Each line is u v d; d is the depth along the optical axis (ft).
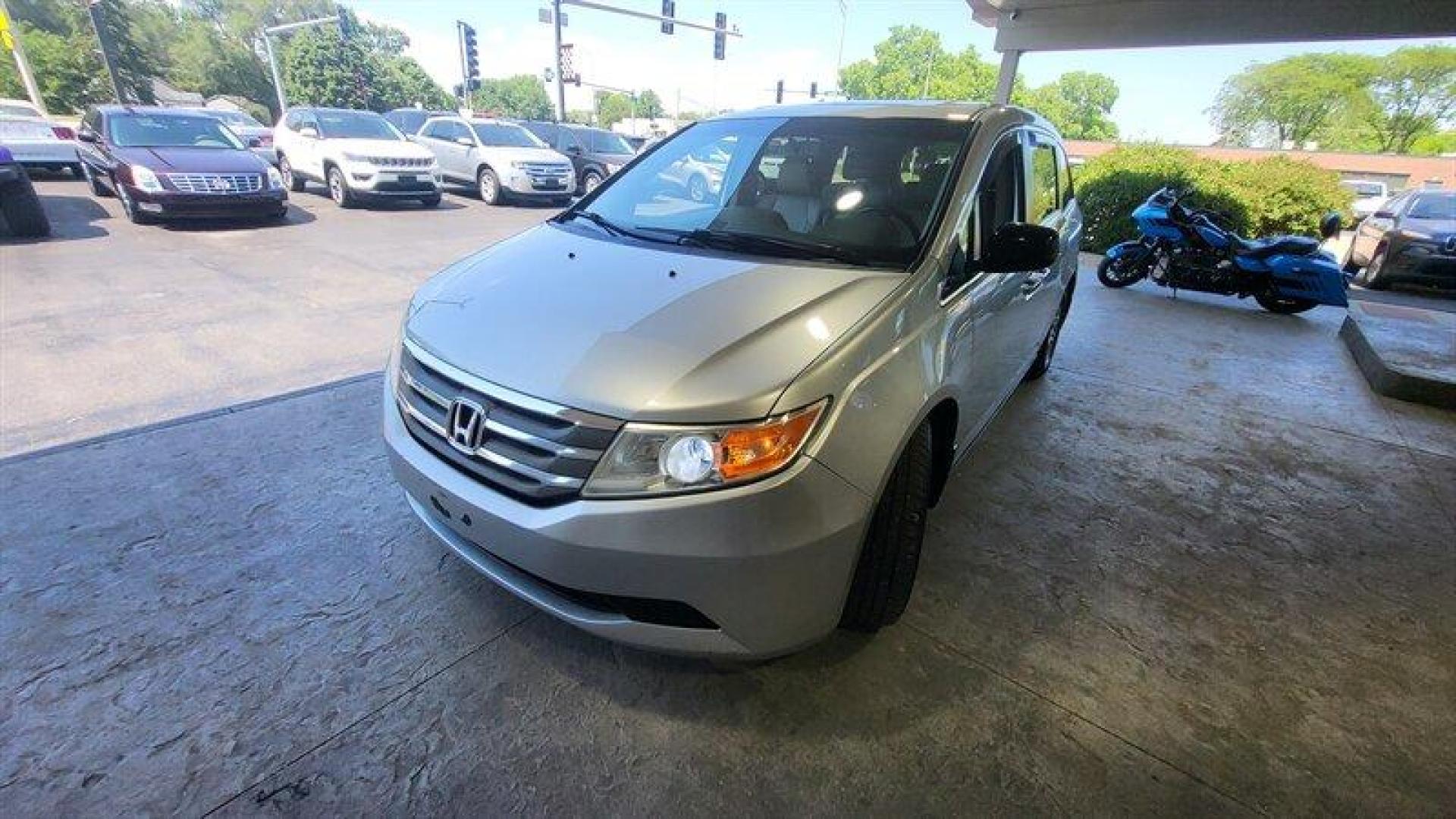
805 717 6.03
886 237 7.13
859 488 5.29
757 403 4.91
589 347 5.41
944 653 6.84
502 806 5.17
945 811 5.29
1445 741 6.13
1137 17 30.76
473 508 5.50
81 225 26.89
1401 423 13.79
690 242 7.56
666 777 5.45
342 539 8.07
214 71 191.93
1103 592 7.93
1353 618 7.73
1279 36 27.96
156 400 11.60
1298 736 6.10
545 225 8.84
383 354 14.32
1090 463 11.23
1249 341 19.76
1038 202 10.51
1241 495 10.43
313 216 32.73
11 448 9.77
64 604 6.86
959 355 6.94
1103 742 5.93
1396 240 30.01
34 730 5.53
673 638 5.38
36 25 153.28
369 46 256.11
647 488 4.90
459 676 6.29
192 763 5.36
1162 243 25.12
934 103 9.25
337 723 5.76
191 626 6.68
